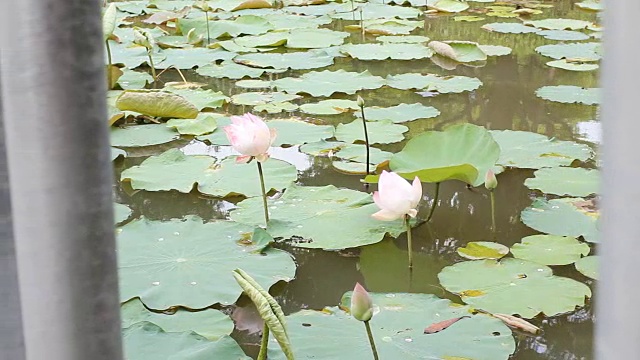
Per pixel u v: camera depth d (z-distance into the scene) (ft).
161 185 7.30
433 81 11.53
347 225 6.37
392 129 9.04
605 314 1.24
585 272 5.58
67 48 1.36
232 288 5.27
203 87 11.49
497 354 4.41
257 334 4.86
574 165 7.97
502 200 7.09
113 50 13.48
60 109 1.37
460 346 4.48
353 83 11.41
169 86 11.27
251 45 14.16
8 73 1.36
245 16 16.19
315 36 15.10
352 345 4.46
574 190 7.10
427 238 6.34
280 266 5.64
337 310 4.93
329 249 6.03
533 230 6.46
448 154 7.25
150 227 6.14
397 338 4.54
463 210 6.88
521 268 5.60
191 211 6.85
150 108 9.41
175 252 5.76
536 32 15.96
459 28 16.51
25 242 1.43
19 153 1.39
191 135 9.03
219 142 8.77
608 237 1.21
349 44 14.30
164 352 4.27
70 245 1.43
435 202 6.61
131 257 5.68
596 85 11.59
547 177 7.41
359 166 7.90
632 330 1.20
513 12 18.47
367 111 9.89
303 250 6.08
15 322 1.51
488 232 6.45
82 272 1.45
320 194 6.95
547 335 4.87
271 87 11.34
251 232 6.11
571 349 4.72
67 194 1.41
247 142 6.24
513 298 5.19
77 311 1.47
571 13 18.56
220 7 18.54
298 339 4.54
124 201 7.10
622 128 1.16
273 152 8.45
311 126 9.18
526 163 7.86
